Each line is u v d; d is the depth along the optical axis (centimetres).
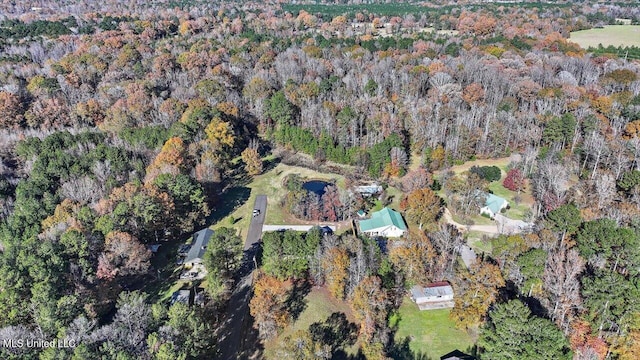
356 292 7225
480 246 9362
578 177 11488
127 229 8925
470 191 10519
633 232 7769
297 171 13150
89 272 7681
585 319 6681
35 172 10975
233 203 11531
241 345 7250
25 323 6719
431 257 8094
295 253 8306
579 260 7381
